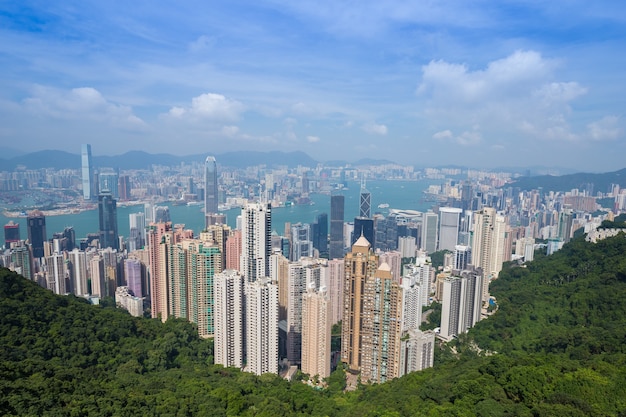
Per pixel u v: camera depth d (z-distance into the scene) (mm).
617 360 162125
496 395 145750
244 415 161000
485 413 133250
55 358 178625
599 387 139875
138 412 140625
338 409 183500
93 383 156875
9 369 146375
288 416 164125
